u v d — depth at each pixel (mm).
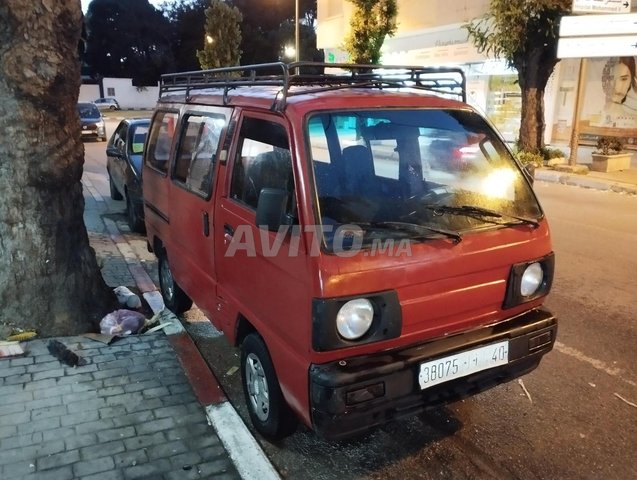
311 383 2623
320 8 25922
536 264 3209
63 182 4496
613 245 7441
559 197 11000
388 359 2689
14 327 4402
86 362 4098
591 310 5293
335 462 3195
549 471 3117
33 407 3506
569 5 12594
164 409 3547
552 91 16766
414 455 3258
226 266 3578
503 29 13305
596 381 4059
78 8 4199
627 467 3152
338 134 2990
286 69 2996
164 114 5309
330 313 2549
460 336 2951
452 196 3201
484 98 18250
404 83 3703
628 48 11789
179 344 4379
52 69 4156
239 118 3527
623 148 14562
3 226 4359
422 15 19781
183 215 4371
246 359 3439
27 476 2904
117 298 5238
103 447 3158
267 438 3348
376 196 2986
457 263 2850
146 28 56969
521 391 3938
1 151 4262
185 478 2943
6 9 3900
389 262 2668
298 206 2762
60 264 4527
